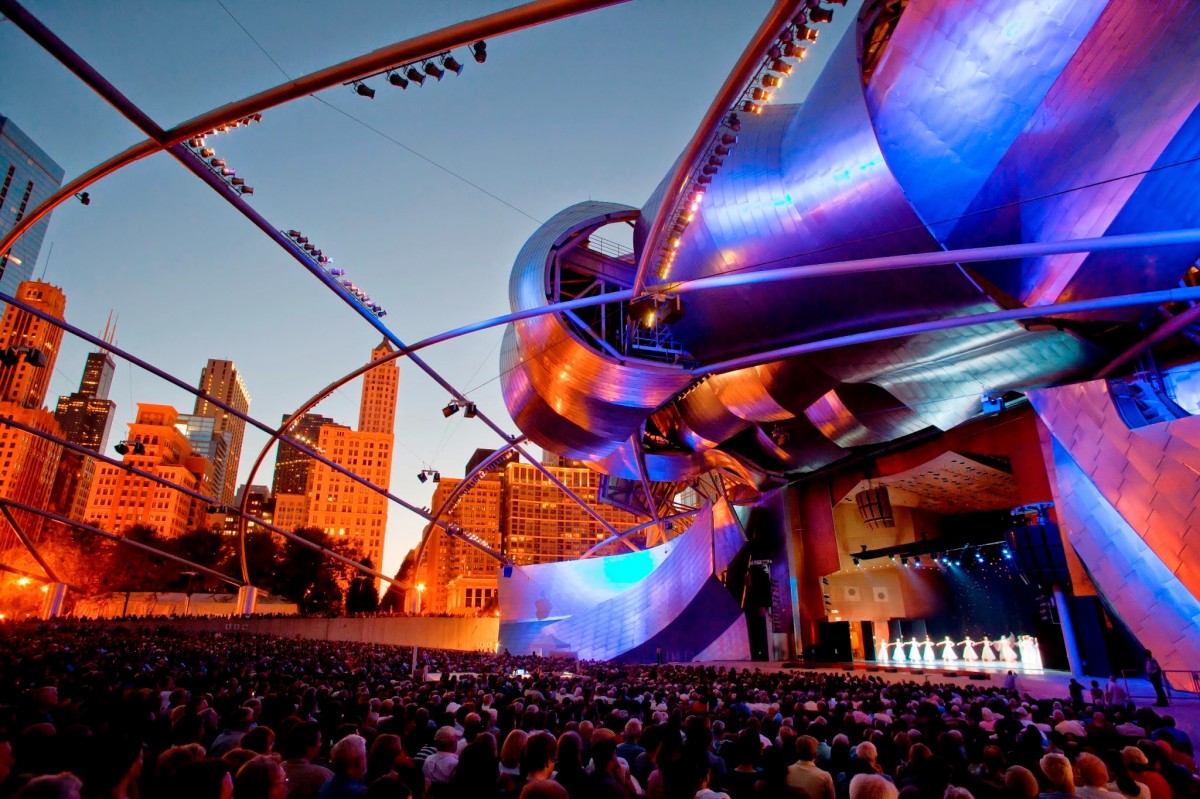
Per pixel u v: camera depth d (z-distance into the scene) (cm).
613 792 436
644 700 1061
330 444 16962
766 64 1459
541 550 17450
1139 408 2355
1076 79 1786
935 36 1948
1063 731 862
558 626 4497
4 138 19675
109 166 1955
